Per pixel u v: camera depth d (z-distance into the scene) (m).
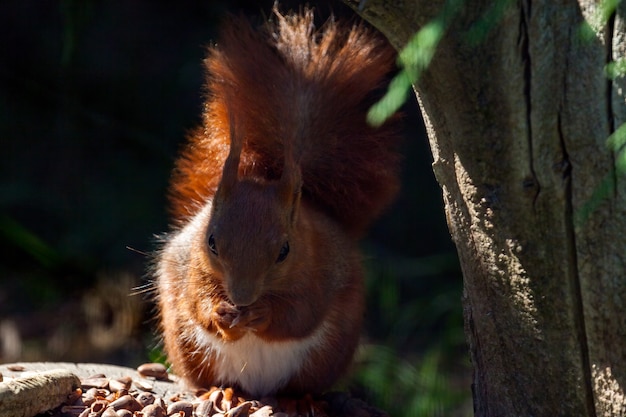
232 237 8.03
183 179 9.77
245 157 9.36
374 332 15.02
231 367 8.85
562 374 6.83
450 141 6.70
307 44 9.51
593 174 6.12
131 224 16.34
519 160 6.37
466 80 6.29
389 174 9.63
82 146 17.41
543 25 6.06
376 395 12.97
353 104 9.47
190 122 16.30
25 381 7.49
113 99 17.17
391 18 6.14
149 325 15.12
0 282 16.56
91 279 16.12
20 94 17.20
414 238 16.89
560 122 6.16
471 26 6.07
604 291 6.32
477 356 7.55
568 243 6.40
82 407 7.89
